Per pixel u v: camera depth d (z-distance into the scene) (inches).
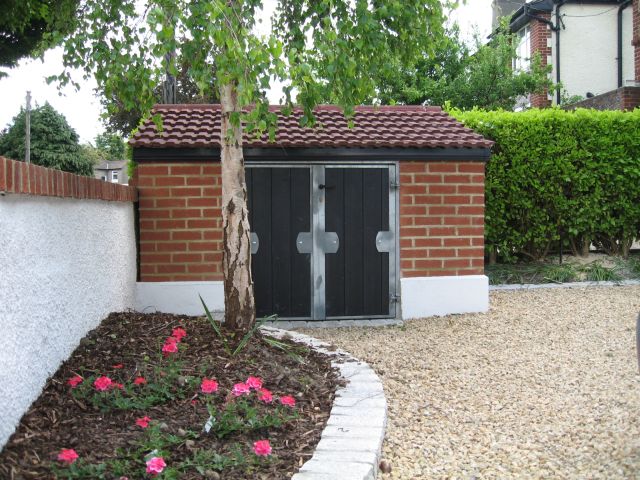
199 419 144.6
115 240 244.8
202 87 167.3
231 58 157.1
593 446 153.3
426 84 681.0
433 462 148.5
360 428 147.9
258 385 145.3
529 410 181.3
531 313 299.0
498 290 350.0
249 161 288.8
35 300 147.3
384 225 298.5
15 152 1221.7
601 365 220.1
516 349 244.2
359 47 197.6
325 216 295.1
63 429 134.9
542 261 398.6
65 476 114.1
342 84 200.7
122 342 191.2
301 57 178.7
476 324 283.0
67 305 174.9
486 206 377.1
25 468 116.5
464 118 373.4
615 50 784.3
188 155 284.4
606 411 175.6
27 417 136.9
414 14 209.9
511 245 390.6
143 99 220.5
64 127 1254.3
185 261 291.0
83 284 193.5
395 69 235.1
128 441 130.8
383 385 202.8
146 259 290.0
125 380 163.2
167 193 289.6
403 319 298.4
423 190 299.1
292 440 141.4
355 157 291.0
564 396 191.3
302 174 293.6
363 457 130.9
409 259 299.7
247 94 156.3
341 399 168.7
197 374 170.1
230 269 210.2
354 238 297.1
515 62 864.3
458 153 296.2
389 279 299.3
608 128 382.9
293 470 126.2
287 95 179.3
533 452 153.0
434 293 300.5
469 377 211.8
